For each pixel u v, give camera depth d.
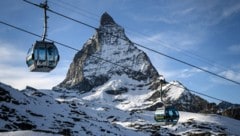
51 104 152.00
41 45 26.17
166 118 50.22
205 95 36.28
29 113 117.38
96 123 144.50
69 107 163.38
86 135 115.62
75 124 126.62
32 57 25.89
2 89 125.94
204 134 180.88
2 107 110.06
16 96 130.25
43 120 115.62
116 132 140.75
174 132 188.75
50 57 26.36
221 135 177.88
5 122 94.56
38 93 164.75
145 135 157.12
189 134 182.88
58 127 113.12
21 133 38.50
